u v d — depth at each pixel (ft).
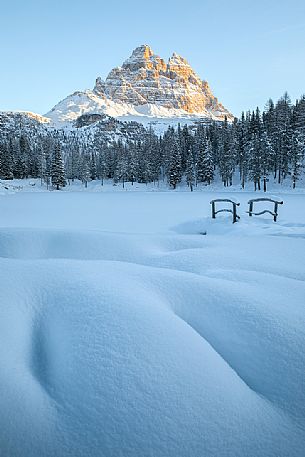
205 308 12.09
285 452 7.25
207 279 14.10
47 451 6.91
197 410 7.75
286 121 177.27
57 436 7.18
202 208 85.87
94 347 9.34
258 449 7.27
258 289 13.58
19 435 7.17
